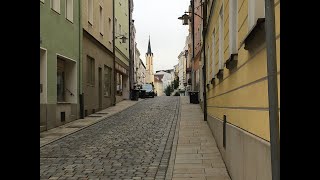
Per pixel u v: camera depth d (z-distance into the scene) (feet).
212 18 46.52
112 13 104.99
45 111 51.60
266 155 13.84
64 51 59.77
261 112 15.29
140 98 156.15
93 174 27.22
